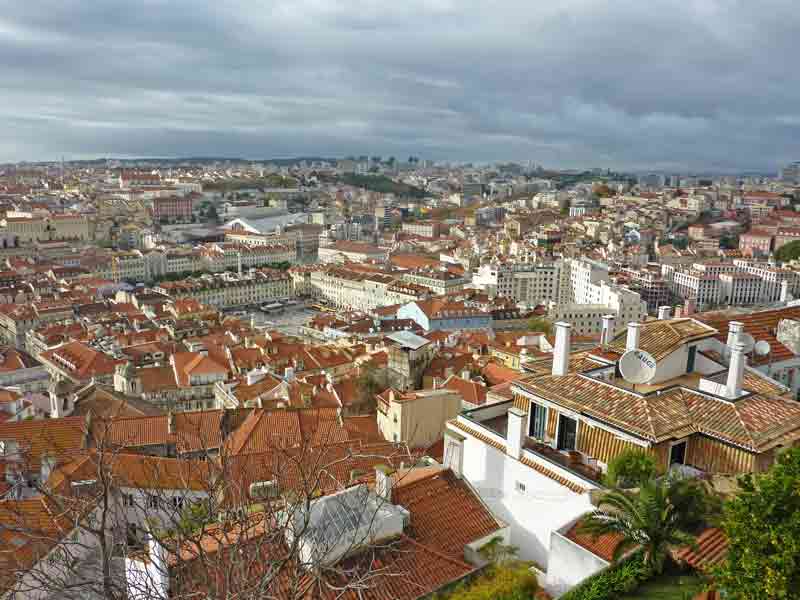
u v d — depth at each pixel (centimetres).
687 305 10344
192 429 9138
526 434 5344
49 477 7075
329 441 8581
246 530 3303
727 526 3456
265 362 16075
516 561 4688
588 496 4491
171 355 16838
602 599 3869
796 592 3133
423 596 4150
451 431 5531
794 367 7250
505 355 15512
